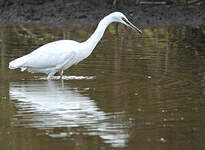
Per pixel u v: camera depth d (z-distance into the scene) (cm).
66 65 1555
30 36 2208
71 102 1291
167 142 1030
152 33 2309
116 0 2783
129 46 2012
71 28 2412
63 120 1162
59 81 1521
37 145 1018
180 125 1121
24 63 1543
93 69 1655
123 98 1319
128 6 2784
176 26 2469
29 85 1471
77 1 2836
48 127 1116
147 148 1002
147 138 1053
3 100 1315
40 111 1224
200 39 2155
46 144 1023
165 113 1198
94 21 2589
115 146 1012
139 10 2727
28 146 1012
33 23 2562
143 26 2488
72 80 1530
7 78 1559
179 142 1030
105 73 1595
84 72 1620
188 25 2492
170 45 2025
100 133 1081
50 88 1433
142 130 1095
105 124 1133
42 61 1541
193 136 1062
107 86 1439
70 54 1532
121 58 1798
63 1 2847
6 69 1667
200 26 2459
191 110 1219
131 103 1277
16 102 1298
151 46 2008
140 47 1986
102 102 1288
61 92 1384
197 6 2780
